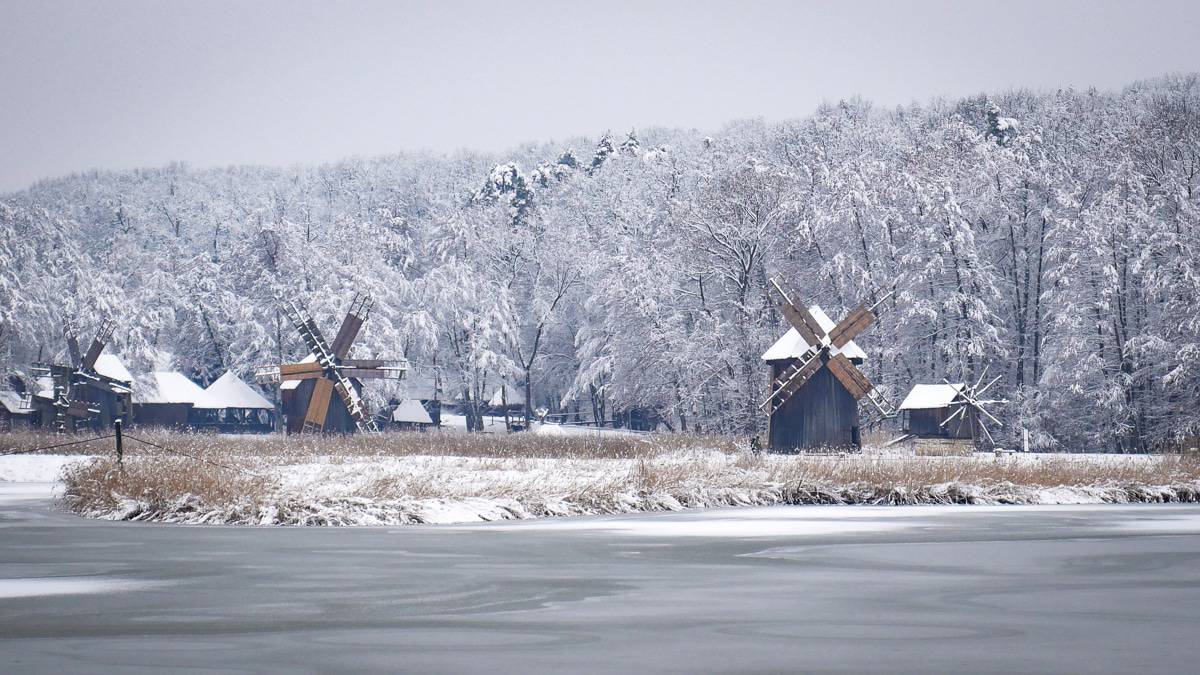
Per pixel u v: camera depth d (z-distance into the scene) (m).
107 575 80.94
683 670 51.03
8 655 54.22
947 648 55.97
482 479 146.12
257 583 77.31
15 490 161.38
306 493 129.00
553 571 83.25
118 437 133.88
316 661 52.81
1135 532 112.06
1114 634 59.81
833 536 107.19
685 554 93.62
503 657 53.69
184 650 55.38
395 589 74.69
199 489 124.38
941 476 154.38
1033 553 95.19
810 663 52.44
